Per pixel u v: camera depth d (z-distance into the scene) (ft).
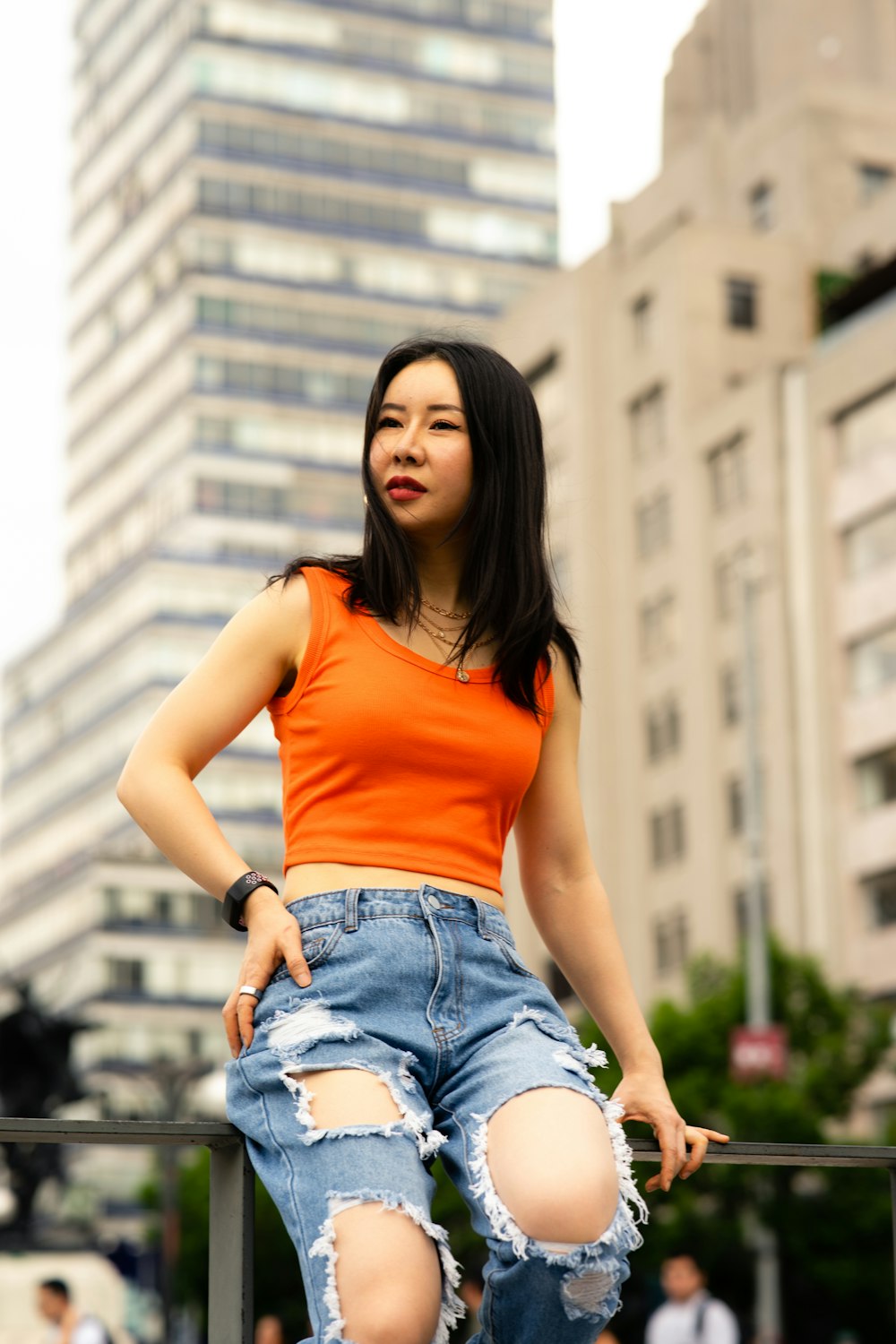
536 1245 8.39
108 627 324.39
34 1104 69.77
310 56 341.62
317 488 327.47
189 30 336.49
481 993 9.35
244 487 323.16
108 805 314.14
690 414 191.72
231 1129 9.02
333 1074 8.80
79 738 328.90
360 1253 8.19
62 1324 37.83
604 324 208.33
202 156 333.21
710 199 213.05
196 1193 151.64
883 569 161.99
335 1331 8.09
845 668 165.37
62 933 304.71
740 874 175.94
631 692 194.39
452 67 349.00
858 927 159.84
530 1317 8.59
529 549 10.12
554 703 10.48
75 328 375.45
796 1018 113.09
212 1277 9.22
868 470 164.55
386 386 10.31
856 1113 144.15
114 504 351.25
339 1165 8.46
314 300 333.21
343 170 339.16
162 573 311.88
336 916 9.27
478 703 9.79
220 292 329.52
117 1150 264.31
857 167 205.57
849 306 191.21
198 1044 286.87
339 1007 9.09
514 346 219.00
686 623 186.80
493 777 9.72
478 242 344.08
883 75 250.57
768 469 175.94
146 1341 142.31
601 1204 8.44
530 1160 8.50
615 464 202.18
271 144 337.11
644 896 188.34
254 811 292.61
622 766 193.77
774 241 198.59
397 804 9.52
